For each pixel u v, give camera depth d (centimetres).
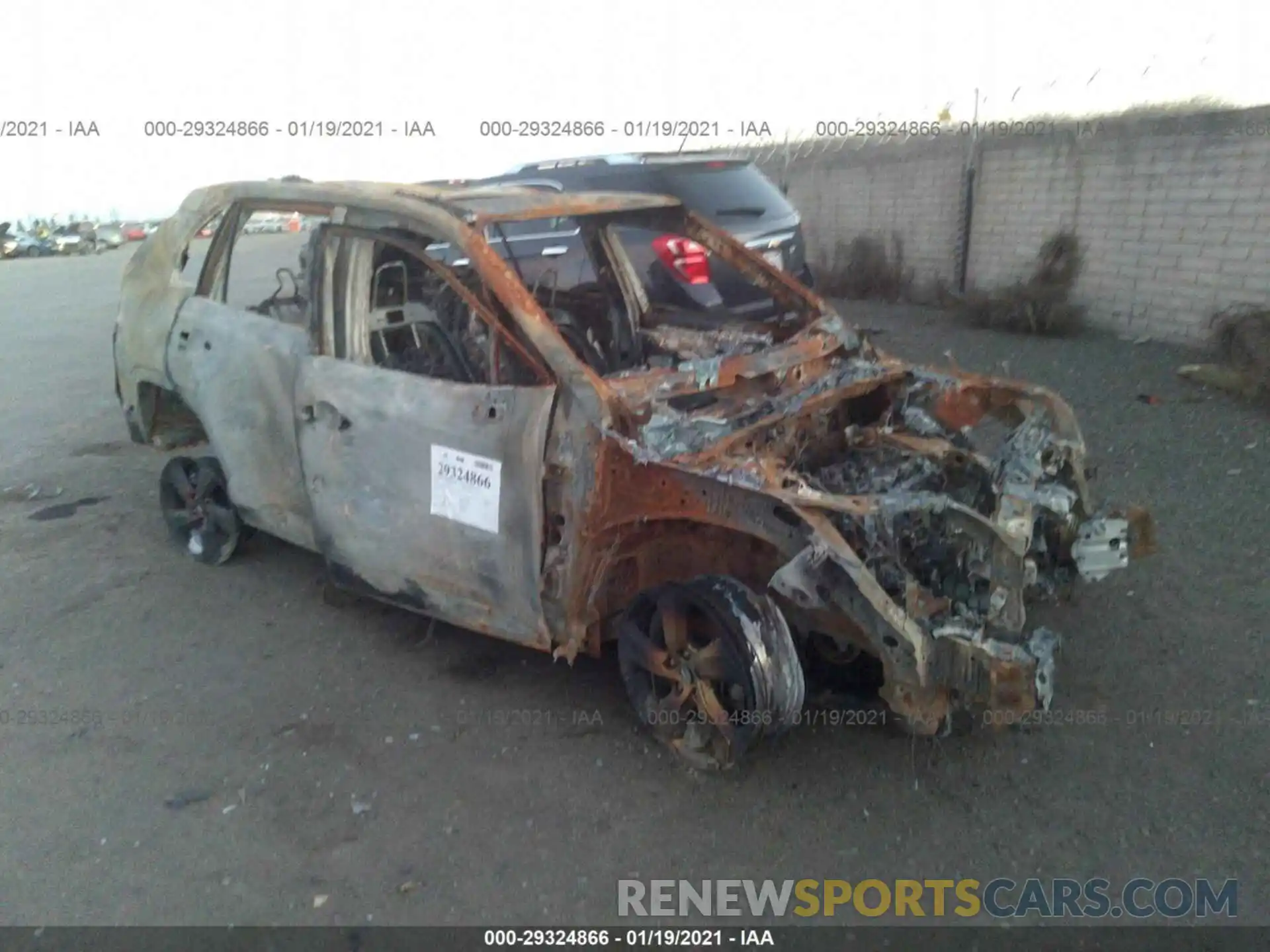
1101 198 931
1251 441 622
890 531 320
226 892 300
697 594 334
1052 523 383
